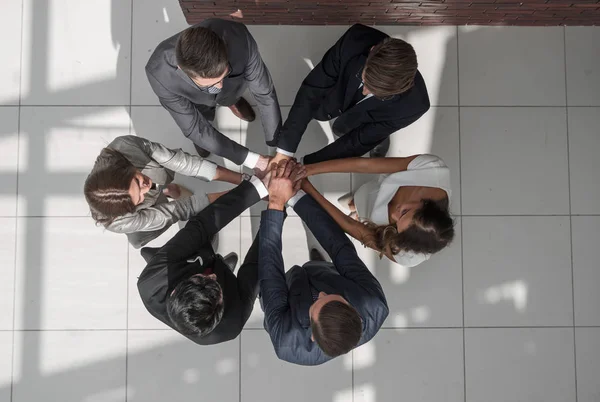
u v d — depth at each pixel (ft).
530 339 8.30
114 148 6.16
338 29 8.30
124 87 8.23
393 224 6.17
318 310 5.22
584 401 8.28
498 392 8.25
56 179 8.18
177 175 8.17
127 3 8.24
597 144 8.44
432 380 8.23
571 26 8.41
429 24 8.26
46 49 8.21
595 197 8.42
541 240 8.37
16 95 8.20
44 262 8.12
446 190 6.15
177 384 8.11
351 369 8.21
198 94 5.67
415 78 5.85
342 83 6.18
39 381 8.08
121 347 8.11
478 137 8.39
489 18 7.98
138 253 8.16
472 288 8.30
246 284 6.61
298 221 8.20
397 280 8.27
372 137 6.52
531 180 8.40
